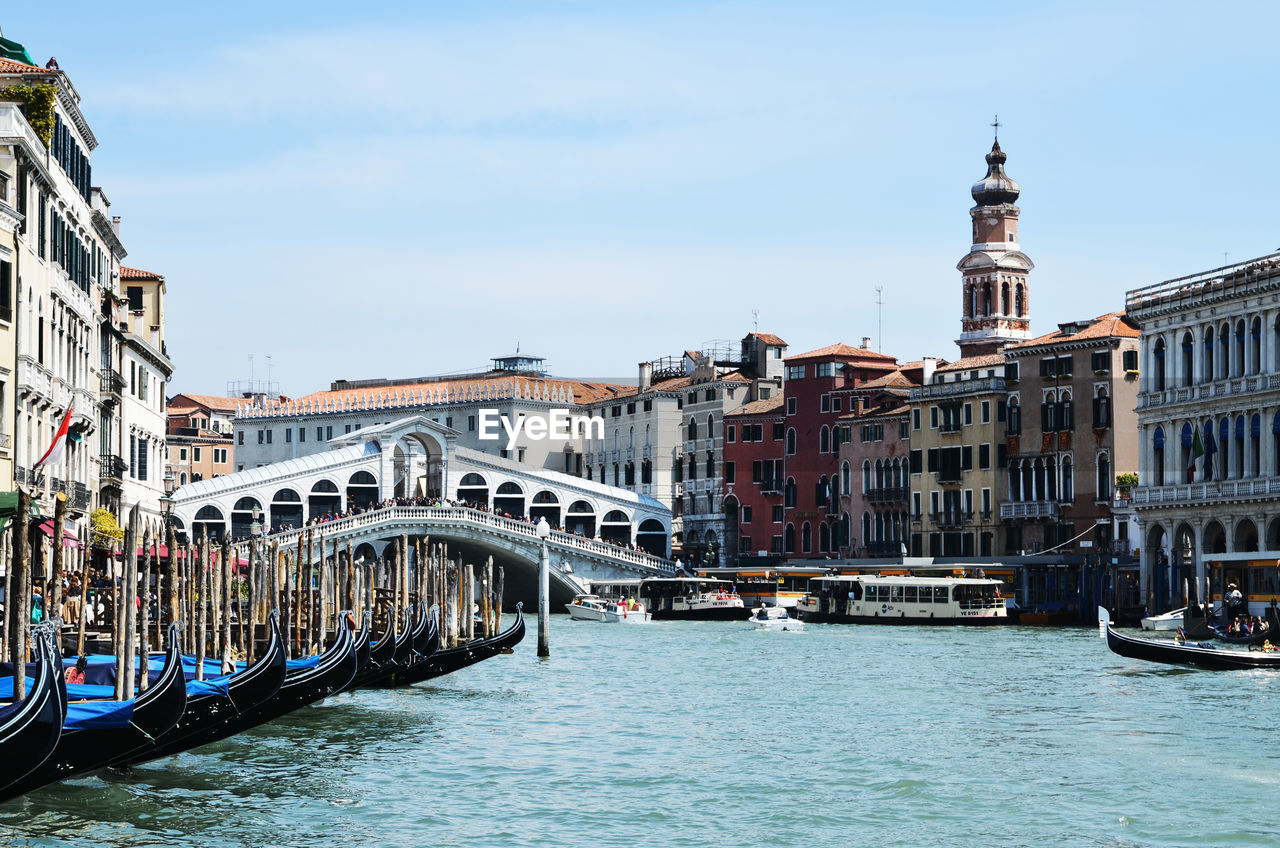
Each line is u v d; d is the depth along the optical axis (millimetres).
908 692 48188
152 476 80188
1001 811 28828
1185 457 82812
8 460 45719
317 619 43625
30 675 26938
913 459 106125
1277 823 27797
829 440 114062
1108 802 29547
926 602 89312
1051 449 97562
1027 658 61562
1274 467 76375
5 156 46156
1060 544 96562
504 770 32719
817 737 37906
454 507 99750
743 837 26812
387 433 118875
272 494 115062
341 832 26703
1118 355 94500
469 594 53656
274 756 33719
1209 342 81375
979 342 124625
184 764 32219
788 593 99750
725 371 127062
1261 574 69750
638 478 130875
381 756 34219
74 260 55875
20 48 54406
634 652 65875
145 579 31672
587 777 32062
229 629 35531
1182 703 44469
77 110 54688
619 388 148250
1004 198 124875
